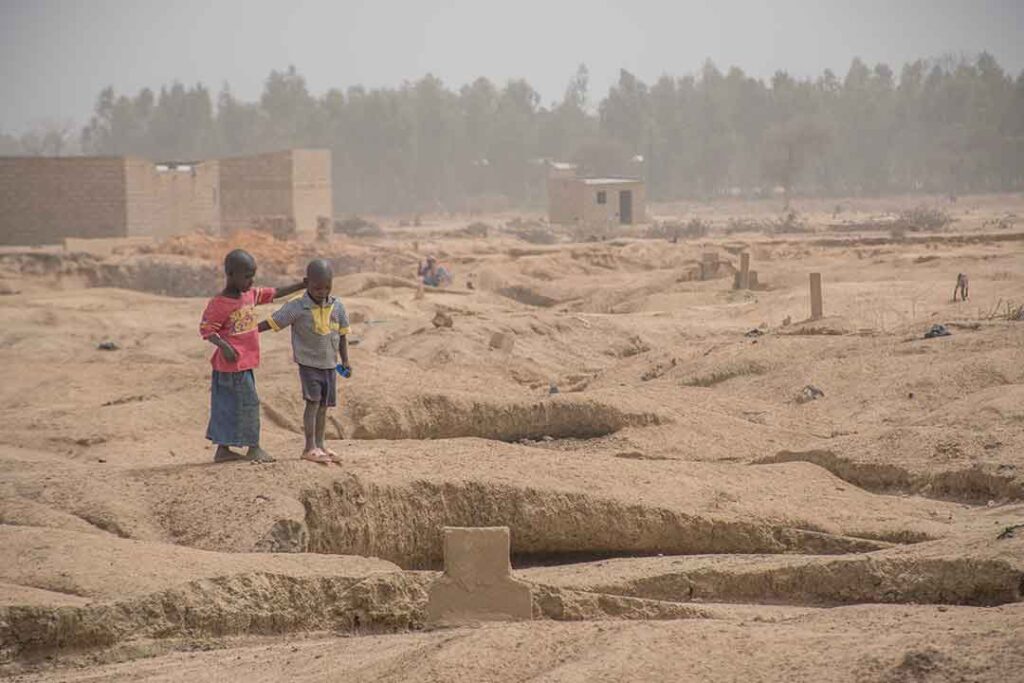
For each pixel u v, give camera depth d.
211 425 47.47
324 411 48.03
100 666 30.84
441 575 34.03
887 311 124.81
